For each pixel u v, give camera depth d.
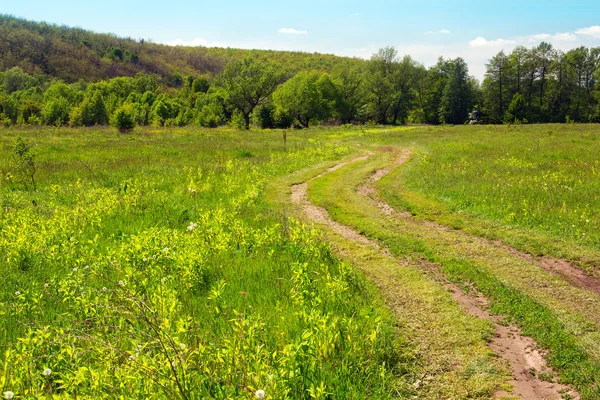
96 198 11.45
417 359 4.78
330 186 14.30
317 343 4.46
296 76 72.38
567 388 4.36
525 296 6.23
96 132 40.06
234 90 66.44
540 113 78.00
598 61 77.06
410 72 80.00
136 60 153.12
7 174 14.30
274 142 29.94
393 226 9.89
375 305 5.95
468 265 7.34
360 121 81.44
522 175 15.04
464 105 82.12
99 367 3.82
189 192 12.77
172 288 5.86
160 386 3.43
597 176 14.62
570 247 8.27
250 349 4.11
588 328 5.43
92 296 5.68
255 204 11.84
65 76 126.31
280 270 6.98
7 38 133.25
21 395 3.54
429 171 16.34
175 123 63.62
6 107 61.25
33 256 7.32
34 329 4.93
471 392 4.27
